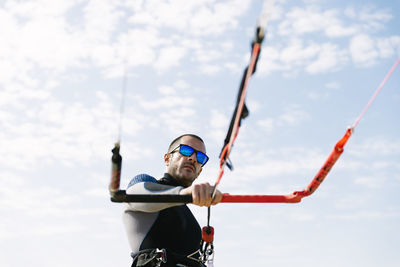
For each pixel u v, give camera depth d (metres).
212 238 5.01
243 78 2.67
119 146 3.03
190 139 5.31
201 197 3.34
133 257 4.75
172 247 4.73
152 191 3.67
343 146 3.32
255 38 2.39
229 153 3.06
